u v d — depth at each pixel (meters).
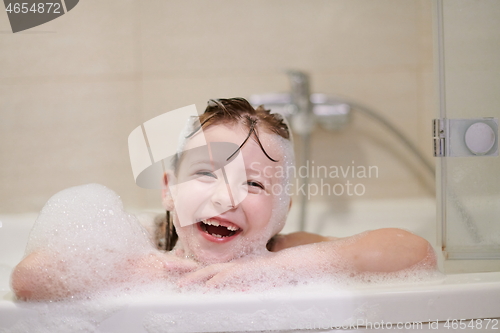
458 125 0.71
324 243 0.71
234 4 1.38
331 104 1.31
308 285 0.62
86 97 1.38
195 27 1.38
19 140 1.38
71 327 0.55
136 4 1.37
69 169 1.38
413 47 1.41
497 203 0.72
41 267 0.58
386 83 1.41
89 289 0.59
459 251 0.72
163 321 0.54
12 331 0.55
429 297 0.56
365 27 1.40
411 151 1.35
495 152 0.71
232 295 0.55
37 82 1.37
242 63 1.39
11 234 1.11
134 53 1.38
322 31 1.40
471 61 0.71
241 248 0.76
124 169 1.38
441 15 0.71
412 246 0.67
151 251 0.72
